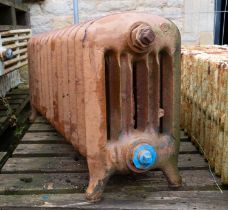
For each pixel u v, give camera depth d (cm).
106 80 97
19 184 119
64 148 151
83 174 125
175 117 105
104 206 103
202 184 116
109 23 93
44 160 139
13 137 180
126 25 93
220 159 119
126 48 94
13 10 233
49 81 134
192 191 112
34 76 168
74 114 110
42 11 295
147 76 98
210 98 128
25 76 281
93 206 103
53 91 129
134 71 98
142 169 99
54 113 131
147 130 101
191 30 298
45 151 147
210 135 128
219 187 115
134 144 98
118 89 96
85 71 96
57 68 121
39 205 105
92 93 96
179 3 295
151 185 115
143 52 95
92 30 93
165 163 106
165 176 111
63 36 113
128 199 107
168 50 100
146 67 97
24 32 237
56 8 295
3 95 226
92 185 104
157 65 98
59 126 127
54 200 108
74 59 104
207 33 298
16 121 193
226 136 112
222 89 114
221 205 104
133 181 118
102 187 104
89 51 94
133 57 96
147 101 100
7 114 193
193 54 152
